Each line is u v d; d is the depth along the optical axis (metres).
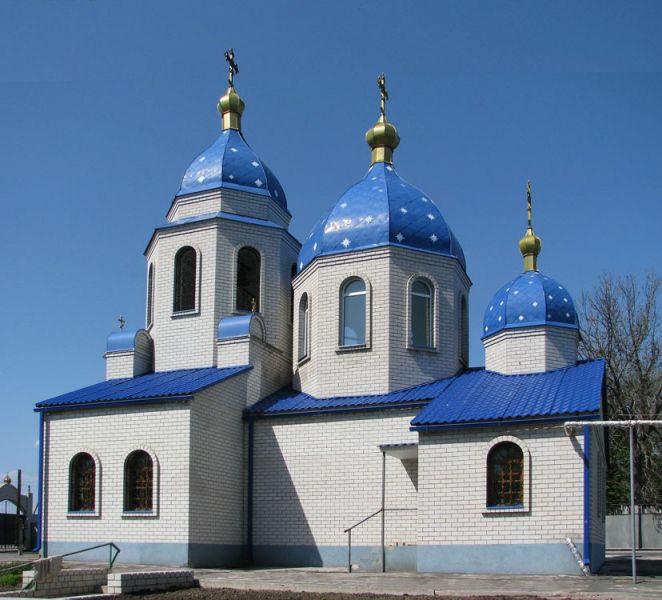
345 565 24.08
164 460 23.31
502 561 20.52
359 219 27.11
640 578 19.11
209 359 27.89
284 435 25.58
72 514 24.09
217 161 30.25
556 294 25.34
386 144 29.16
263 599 15.84
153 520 23.08
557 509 20.23
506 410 21.38
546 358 24.72
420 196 27.97
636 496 40.06
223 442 24.77
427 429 21.62
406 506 23.69
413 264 26.72
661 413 40.75
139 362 28.31
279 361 28.62
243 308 29.70
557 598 15.42
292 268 30.64
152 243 30.17
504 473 21.06
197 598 16.12
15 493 38.12
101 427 24.34
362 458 24.53
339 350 26.41
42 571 16.56
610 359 41.94
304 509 24.86
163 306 28.92
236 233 29.00
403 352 26.06
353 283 26.94
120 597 16.31
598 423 19.50
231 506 24.81
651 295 42.94
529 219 27.84
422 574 20.62
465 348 28.91
